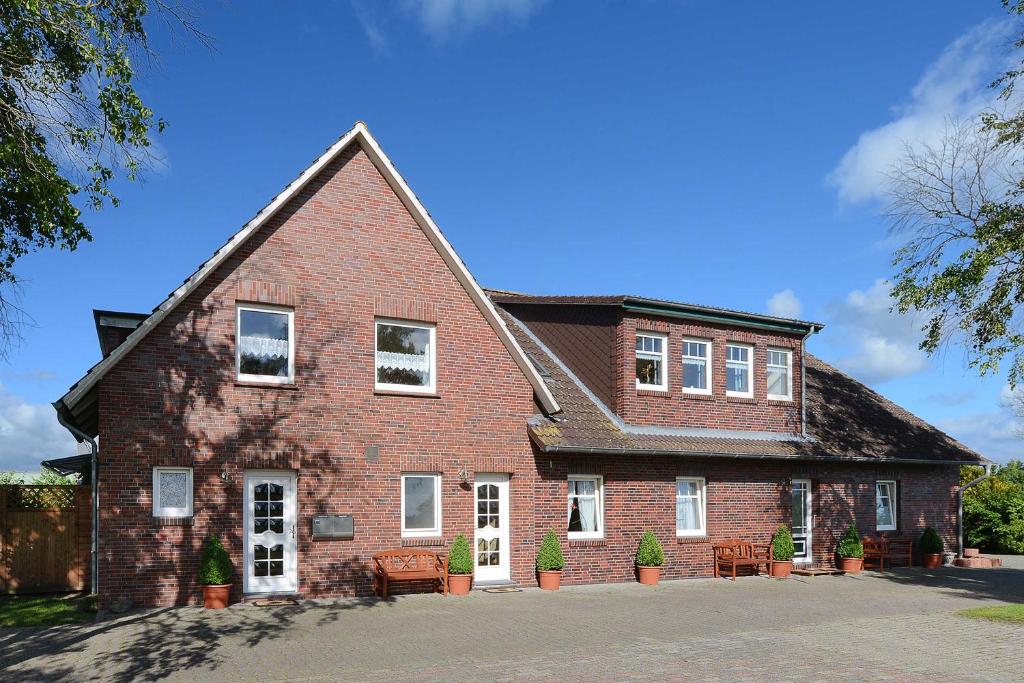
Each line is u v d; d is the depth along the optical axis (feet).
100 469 47.01
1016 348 58.29
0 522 52.70
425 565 55.83
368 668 35.09
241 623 44.06
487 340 60.70
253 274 52.42
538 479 61.62
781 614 50.88
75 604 48.78
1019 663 38.37
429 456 57.21
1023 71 57.77
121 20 38.55
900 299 63.82
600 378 69.56
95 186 40.60
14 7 35.73
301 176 53.78
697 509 70.38
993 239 58.54
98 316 58.65
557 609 50.80
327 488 53.26
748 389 75.31
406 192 57.57
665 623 46.83
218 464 50.03
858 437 80.84
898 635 44.65
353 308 55.57
